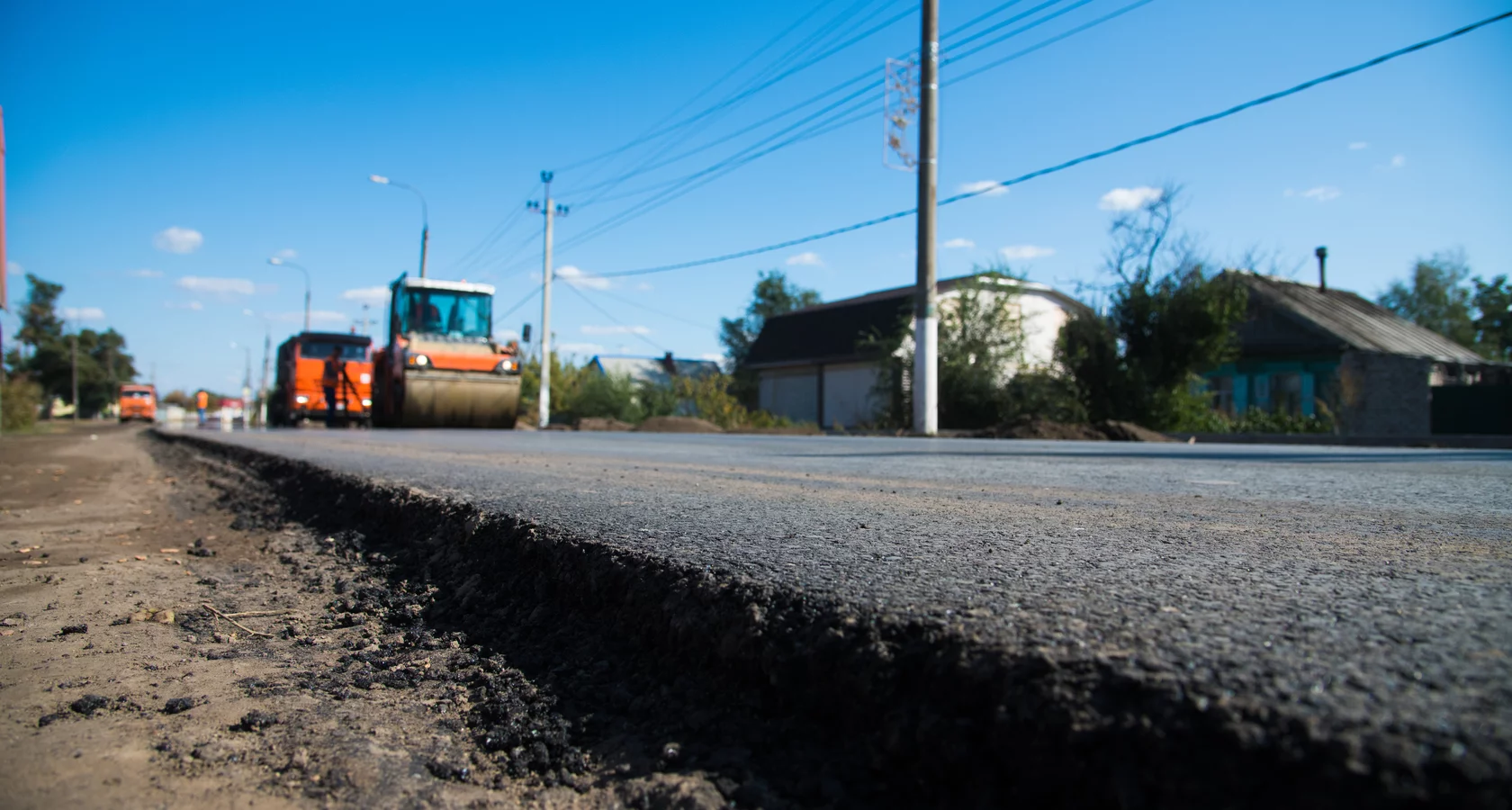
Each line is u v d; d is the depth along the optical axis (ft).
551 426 85.81
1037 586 5.70
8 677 7.13
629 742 5.16
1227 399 84.23
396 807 4.76
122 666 7.39
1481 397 70.49
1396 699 3.37
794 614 5.34
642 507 10.58
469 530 10.25
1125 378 60.90
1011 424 45.98
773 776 4.42
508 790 4.92
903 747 4.14
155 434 77.71
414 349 59.88
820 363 106.42
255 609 9.43
